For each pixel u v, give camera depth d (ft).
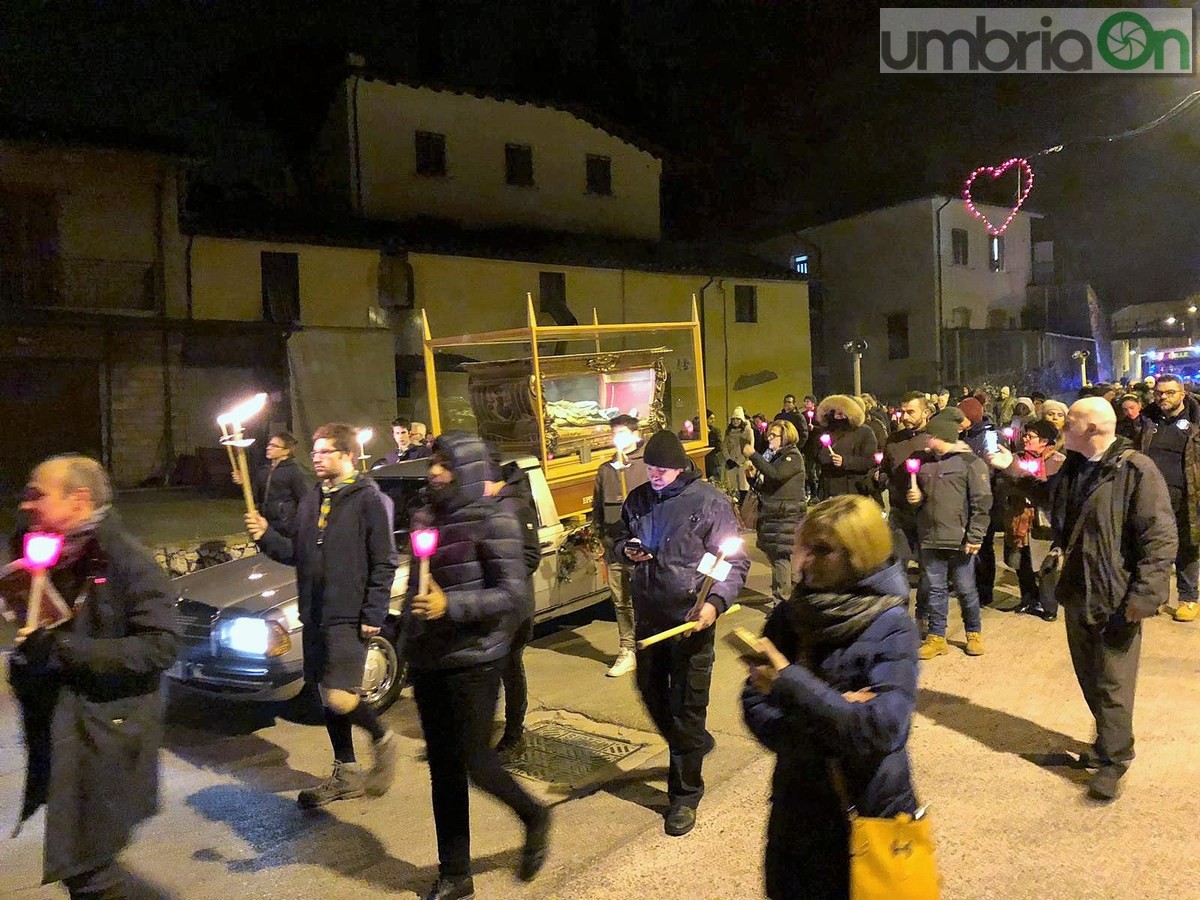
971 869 11.88
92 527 8.98
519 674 16.40
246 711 20.12
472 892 11.53
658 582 13.50
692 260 85.87
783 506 24.57
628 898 11.53
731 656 22.33
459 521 11.37
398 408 66.03
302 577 14.05
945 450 21.13
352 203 71.72
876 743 7.13
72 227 55.11
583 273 75.00
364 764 16.61
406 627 11.45
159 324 54.65
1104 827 12.95
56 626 8.64
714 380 84.28
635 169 89.15
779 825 7.84
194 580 19.99
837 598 7.68
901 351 97.09
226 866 12.92
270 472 22.35
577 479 24.97
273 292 60.18
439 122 75.92
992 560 26.32
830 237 102.63
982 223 100.58
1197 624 23.39
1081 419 14.15
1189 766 14.84
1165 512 13.41
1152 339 150.92
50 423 54.80
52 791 8.46
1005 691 18.95
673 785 13.56
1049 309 106.83
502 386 26.32
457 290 68.08
